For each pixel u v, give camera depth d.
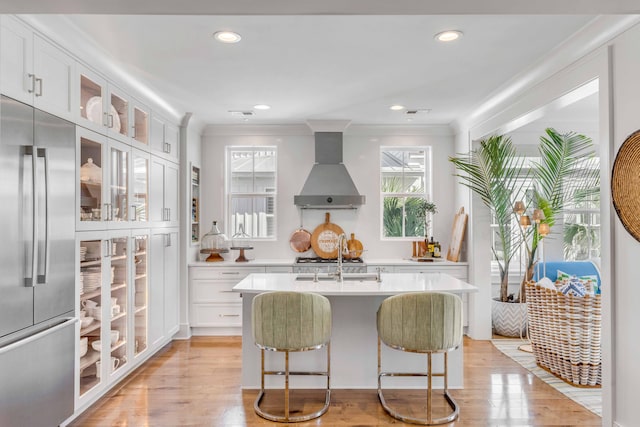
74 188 2.71
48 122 2.46
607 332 2.55
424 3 1.82
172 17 2.48
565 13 1.93
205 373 3.75
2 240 2.08
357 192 5.11
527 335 4.69
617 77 2.48
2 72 2.10
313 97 4.16
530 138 5.40
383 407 3.03
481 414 2.92
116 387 3.42
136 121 3.76
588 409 3.00
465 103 4.38
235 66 3.29
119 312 3.38
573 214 5.41
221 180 5.48
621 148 2.38
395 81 3.68
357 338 3.37
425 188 5.67
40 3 1.78
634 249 2.36
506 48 2.95
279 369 3.40
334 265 4.95
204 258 5.49
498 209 4.68
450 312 2.74
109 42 2.82
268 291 3.02
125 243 3.48
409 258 5.43
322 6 1.84
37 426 2.33
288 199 5.50
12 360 2.12
